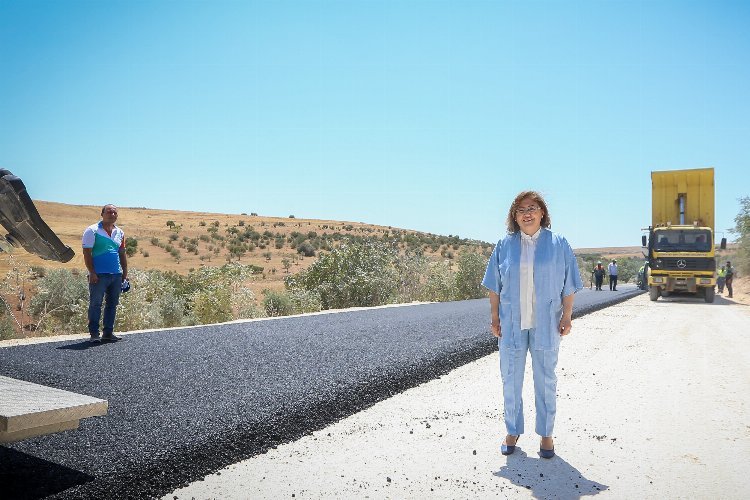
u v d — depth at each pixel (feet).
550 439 14.39
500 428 16.70
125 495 11.30
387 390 20.59
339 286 66.08
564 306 15.01
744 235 121.60
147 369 20.98
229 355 24.21
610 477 12.95
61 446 13.06
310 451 14.53
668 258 79.92
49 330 42.22
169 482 12.06
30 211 9.82
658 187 83.82
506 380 14.80
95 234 27.84
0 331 40.52
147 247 175.63
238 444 14.17
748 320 50.55
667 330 41.27
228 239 208.54
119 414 15.43
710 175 81.15
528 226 14.76
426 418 17.67
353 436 15.79
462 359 26.73
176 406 16.30
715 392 20.99
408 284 78.18
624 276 182.39
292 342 28.17
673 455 14.35
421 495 11.90
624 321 48.24
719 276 103.30
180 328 34.32
